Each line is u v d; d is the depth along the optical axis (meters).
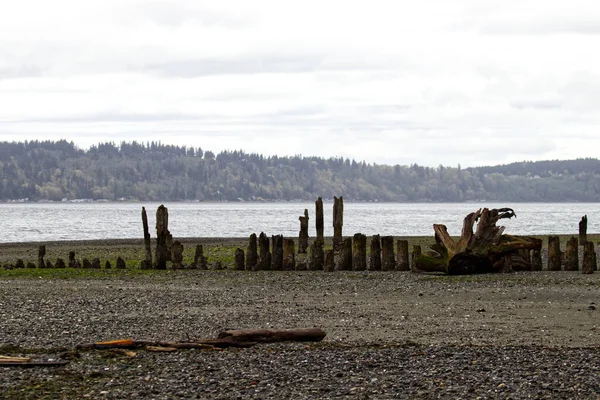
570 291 42.09
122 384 20.98
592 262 51.91
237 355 24.50
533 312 34.84
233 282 47.38
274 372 22.30
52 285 45.66
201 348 25.50
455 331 29.78
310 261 56.19
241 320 32.28
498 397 19.81
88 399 19.66
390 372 22.34
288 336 26.91
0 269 56.59
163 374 22.00
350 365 23.11
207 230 154.25
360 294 41.41
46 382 21.09
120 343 25.59
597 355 24.66
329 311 34.97
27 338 27.88
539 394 20.05
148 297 39.69
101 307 35.81
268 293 41.81
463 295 40.81
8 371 22.30
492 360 23.84
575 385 20.83
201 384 21.00
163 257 57.34
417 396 19.95
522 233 138.12
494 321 32.28
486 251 51.72
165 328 30.23
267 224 185.75
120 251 79.62
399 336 28.62
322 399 19.70
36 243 97.31
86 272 53.97
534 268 53.97
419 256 53.41
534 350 25.53
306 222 74.88
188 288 44.25
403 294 41.38
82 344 25.64
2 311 34.25
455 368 22.78
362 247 55.62
